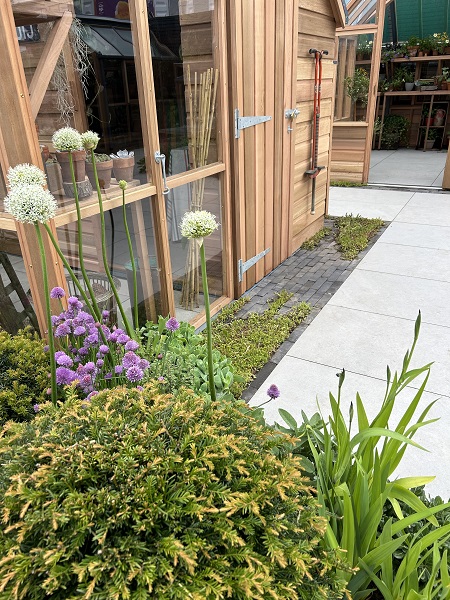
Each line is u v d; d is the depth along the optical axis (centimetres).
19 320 210
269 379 247
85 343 163
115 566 86
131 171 230
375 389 237
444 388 235
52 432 108
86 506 92
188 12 240
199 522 94
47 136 193
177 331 241
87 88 219
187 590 84
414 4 848
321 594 103
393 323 299
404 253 416
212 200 296
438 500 147
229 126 292
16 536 92
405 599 108
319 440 147
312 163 430
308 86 393
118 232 231
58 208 193
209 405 126
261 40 299
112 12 210
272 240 380
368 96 615
